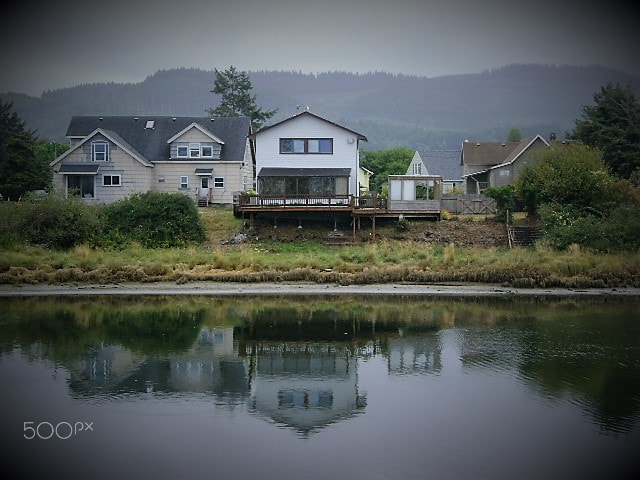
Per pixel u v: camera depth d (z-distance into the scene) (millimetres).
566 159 45094
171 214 42719
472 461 14258
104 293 33438
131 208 43375
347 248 41281
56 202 42281
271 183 46188
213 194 52125
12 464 14008
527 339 24438
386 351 23094
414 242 42688
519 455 14570
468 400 17938
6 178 56688
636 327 26297
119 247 41156
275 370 21000
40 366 21094
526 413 17000
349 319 28031
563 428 16047
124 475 13586
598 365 21062
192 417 16891
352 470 13883
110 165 50500
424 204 44469
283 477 13531
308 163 47781
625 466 13984
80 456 14492
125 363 21594
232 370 20938
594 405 17547
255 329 26328
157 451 14789
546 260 36625
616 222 39875
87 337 24828
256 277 35875
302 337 25094
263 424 16438
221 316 28594
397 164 93125
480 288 34781
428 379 19828
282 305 31062
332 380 19906
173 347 23625
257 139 47844
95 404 17781
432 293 33875
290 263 37312
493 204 47469
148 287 34688
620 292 34062
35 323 26953
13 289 33844
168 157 52469
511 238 42250
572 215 42188
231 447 15055
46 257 37969
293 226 44625
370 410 17281
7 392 18531
